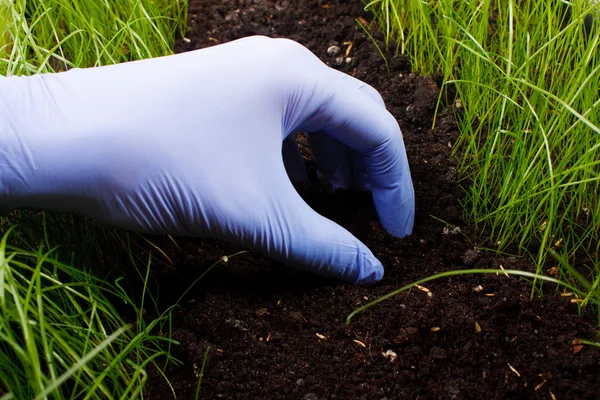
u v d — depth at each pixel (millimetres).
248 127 357
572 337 356
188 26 527
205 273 386
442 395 347
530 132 392
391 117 391
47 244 359
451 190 424
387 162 391
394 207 402
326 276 390
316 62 382
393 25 490
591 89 397
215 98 354
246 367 361
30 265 374
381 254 400
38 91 348
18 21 407
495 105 440
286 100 366
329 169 427
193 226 363
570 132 408
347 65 491
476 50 437
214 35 519
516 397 344
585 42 439
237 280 394
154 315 384
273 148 364
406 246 404
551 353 352
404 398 347
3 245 312
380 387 352
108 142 341
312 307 381
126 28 432
